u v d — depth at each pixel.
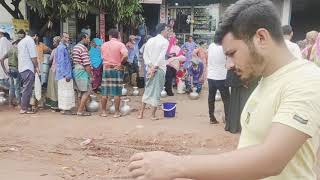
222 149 6.64
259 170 1.22
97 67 11.54
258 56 1.41
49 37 12.55
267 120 1.44
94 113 9.04
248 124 1.53
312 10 15.62
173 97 11.66
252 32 1.37
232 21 1.40
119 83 8.65
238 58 1.42
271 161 1.23
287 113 1.30
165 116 8.84
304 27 16.25
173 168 1.22
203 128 7.80
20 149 6.33
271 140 1.26
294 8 15.65
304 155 1.42
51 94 9.03
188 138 7.12
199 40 15.25
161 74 8.33
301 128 1.26
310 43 8.01
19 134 7.26
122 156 6.16
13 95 9.65
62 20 10.52
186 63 12.27
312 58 7.55
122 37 13.62
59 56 8.62
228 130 7.54
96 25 13.46
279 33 1.41
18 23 10.54
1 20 12.28
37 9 10.38
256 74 1.48
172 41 11.85
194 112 9.52
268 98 1.44
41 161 5.78
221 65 7.64
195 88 11.47
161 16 15.44
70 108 8.84
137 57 12.92
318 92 1.33
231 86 7.24
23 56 8.66
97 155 6.18
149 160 1.25
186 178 1.23
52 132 7.40
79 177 5.16
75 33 13.21
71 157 6.03
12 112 8.96
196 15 15.20
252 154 1.23
